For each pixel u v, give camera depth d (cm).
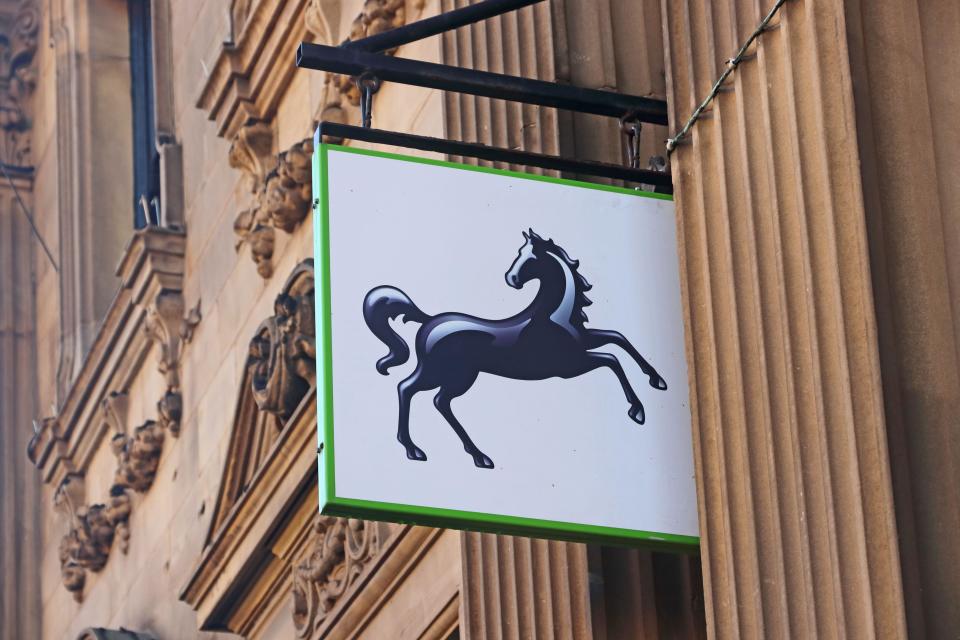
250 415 2019
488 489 1062
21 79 3400
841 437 1002
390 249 1099
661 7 1345
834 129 1048
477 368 1086
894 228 1023
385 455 1052
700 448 1095
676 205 1155
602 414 1099
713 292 1118
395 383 1068
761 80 1103
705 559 1077
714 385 1099
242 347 2148
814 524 1006
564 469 1080
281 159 1947
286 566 1939
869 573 964
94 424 2698
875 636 954
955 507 973
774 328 1070
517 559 1331
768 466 1053
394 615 1661
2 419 3253
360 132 1124
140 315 2475
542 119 1387
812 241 1043
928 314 1008
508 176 1140
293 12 1973
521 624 1317
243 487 2056
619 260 1140
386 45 1182
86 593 2762
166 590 2367
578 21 1416
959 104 1059
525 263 1119
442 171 1128
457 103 1437
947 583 956
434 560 1587
